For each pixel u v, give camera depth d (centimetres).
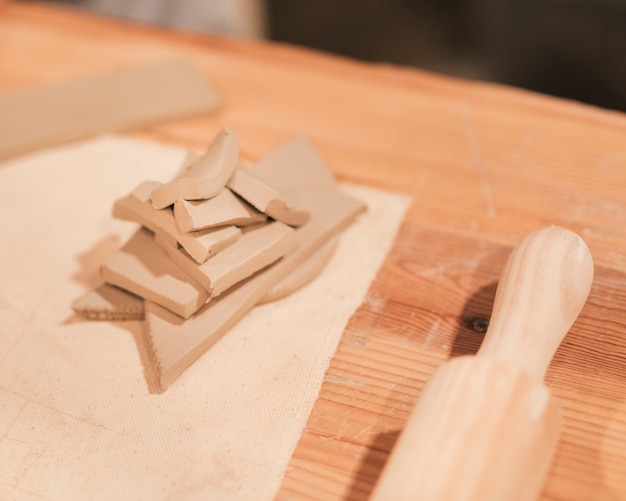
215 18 83
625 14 94
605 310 44
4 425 40
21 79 60
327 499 38
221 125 55
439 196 50
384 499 33
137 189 43
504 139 54
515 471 33
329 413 40
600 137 53
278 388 41
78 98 56
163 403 41
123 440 40
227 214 42
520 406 34
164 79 57
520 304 38
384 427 40
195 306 42
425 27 107
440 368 36
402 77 59
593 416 40
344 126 55
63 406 41
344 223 47
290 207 44
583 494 37
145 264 43
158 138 55
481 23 103
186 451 39
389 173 51
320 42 105
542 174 51
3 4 67
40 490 38
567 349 42
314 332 43
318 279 46
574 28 97
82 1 81
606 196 49
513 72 97
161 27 64
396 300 45
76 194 51
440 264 46
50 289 46
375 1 113
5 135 53
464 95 57
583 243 40
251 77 59
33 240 48
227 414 41
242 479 38
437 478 33
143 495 38
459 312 44
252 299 43
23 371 42
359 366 42
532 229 48
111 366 42
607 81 95
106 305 44
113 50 62
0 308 45
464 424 34
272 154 50
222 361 42
